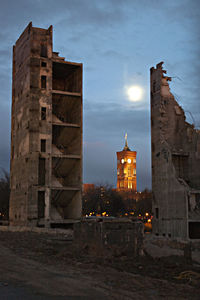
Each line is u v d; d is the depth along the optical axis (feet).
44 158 137.59
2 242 75.51
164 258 61.77
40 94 139.85
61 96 146.72
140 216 338.95
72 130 145.48
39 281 37.32
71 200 144.97
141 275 43.45
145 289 34.91
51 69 143.23
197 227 119.85
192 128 135.64
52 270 43.52
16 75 157.89
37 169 134.31
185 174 133.18
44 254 58.54
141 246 58.34
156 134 135.44
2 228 121.49
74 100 148.97
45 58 142.82
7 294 31.91
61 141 151.33
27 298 30.58
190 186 130.41
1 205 224.33
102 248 56.18
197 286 37.60
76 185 142.61
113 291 33.55
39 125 137.80
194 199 118.83
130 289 34.68
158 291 34.35
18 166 145.59
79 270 43.65
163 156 128.98
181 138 135.74
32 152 134.82
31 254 58.29
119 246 57.21
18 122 149.89
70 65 148.87
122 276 40.47
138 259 54.75
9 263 48.67
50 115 140.15
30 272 42.16
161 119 133.80
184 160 134.51
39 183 136.67
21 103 147.33
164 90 136.67
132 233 58.23
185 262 59.72
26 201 132.36
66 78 163.94
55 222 131.54
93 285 35.65
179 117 137.28
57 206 148.25
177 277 42.70
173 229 119.14
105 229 56.85
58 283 36.37
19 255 57.11
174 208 120.06
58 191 139.95
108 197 330.75
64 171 148.36
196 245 76.13
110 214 324.80
